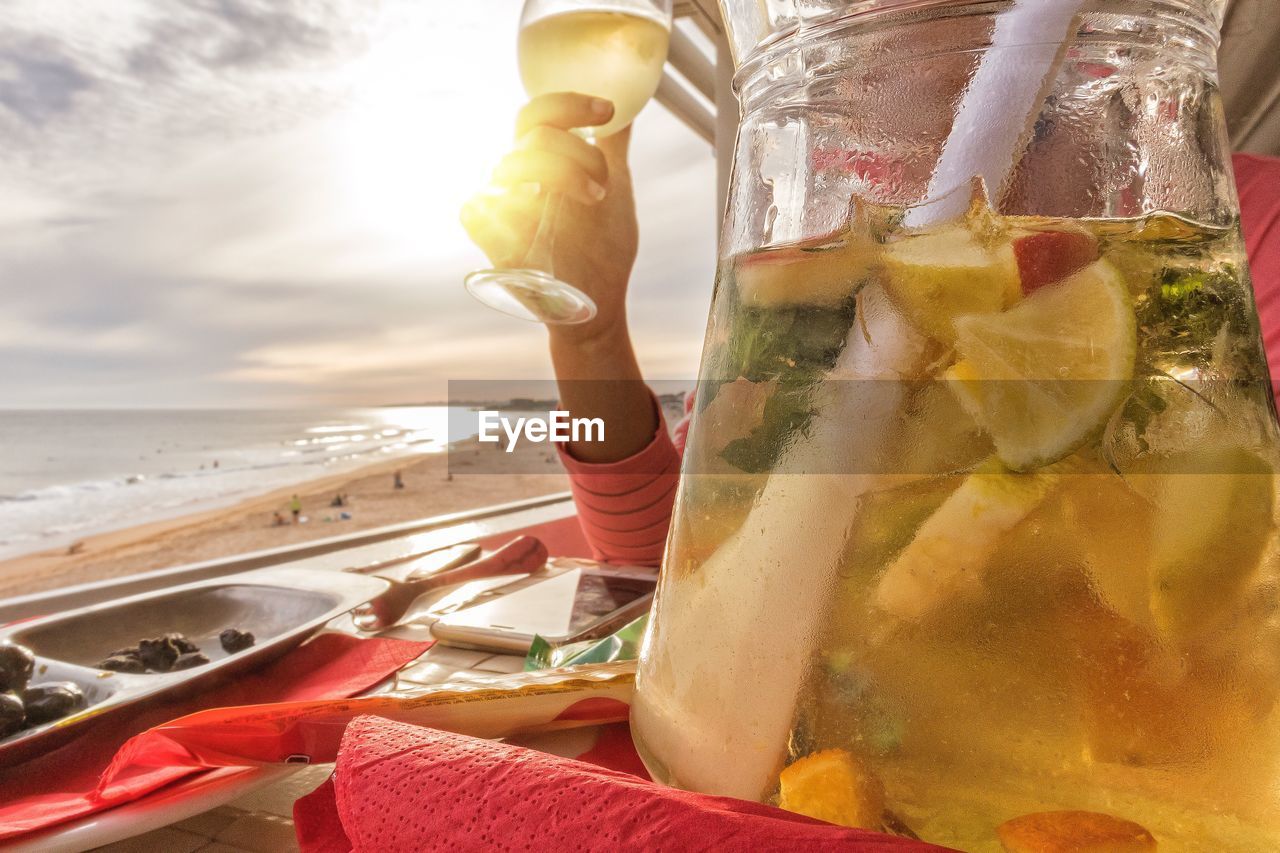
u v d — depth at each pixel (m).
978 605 0.11
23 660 0.28
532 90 0.56
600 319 0.61
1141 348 0.11
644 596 0.44
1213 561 0.11
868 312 0.12
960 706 0.11
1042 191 0.12
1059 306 0.11
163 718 0.26
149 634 0.39
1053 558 0.11
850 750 0.11
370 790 0.12
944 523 0.11
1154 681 0.10
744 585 0.13
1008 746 0.11
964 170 0.12
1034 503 0.11
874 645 0.11
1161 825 0.10
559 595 0.44
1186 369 0.12
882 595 0.11
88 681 0.30
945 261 0.12
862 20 0.13
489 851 0.11
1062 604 0.11
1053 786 0.10
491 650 0.37
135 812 0.19
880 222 0.12
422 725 0.19
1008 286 0.11
